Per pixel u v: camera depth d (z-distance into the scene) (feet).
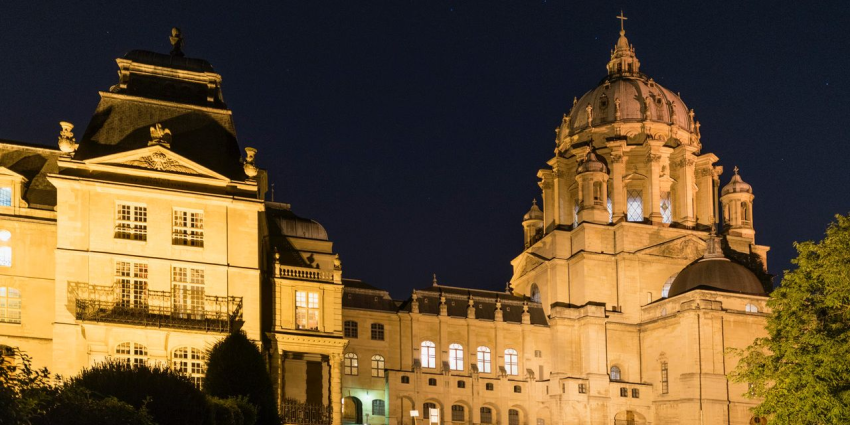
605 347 340.80
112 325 216.54
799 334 202.49
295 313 254.27
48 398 95.50
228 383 186.19
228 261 233.35
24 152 244.42
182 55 265.95
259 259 243.60
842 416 183.73
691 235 366.22
